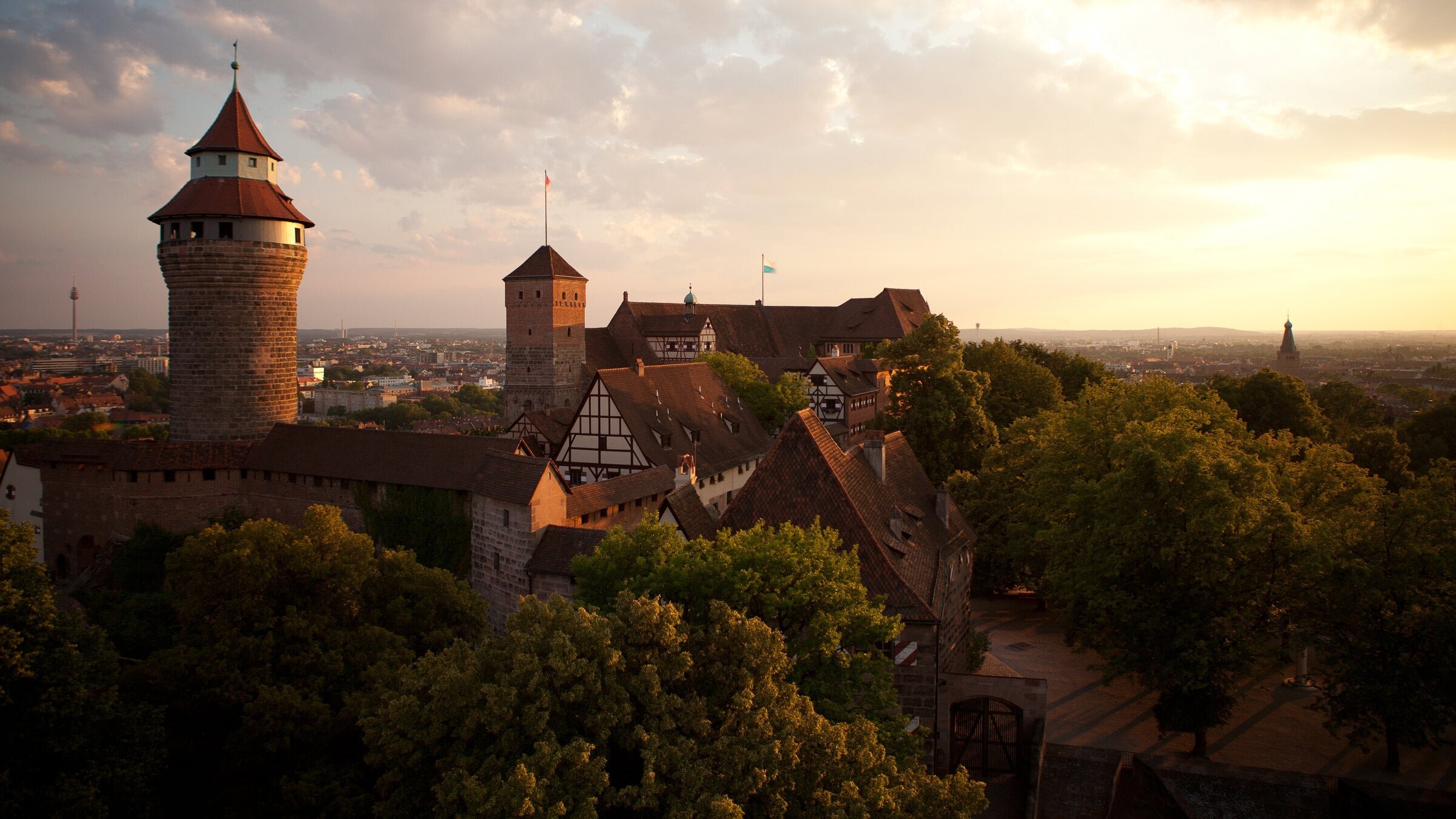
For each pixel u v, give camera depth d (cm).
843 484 3416
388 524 4988
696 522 4006
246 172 5762
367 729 2183
